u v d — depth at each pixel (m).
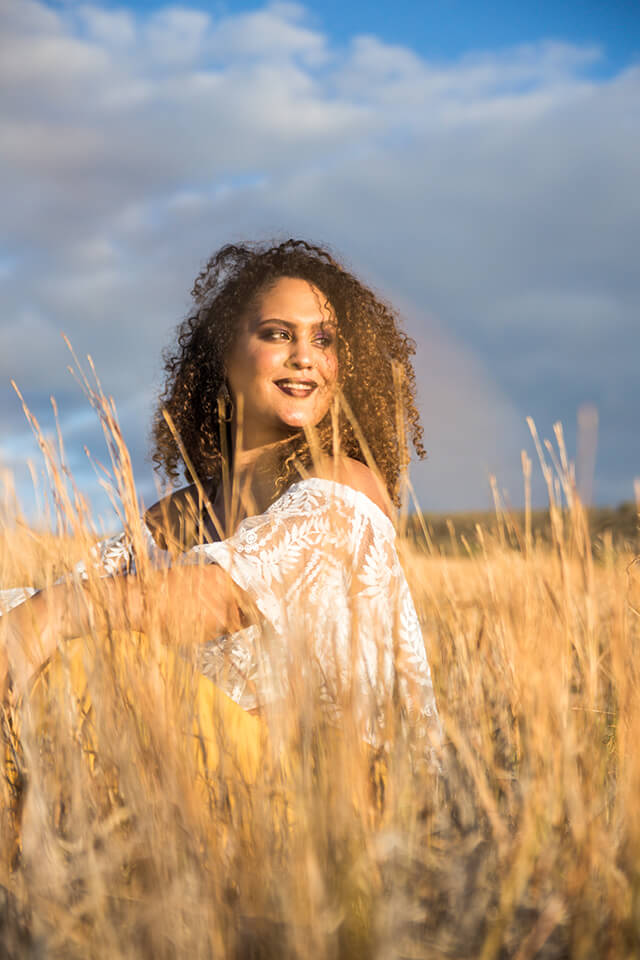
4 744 1.61
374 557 1.87
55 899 1.24
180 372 2.51
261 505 2.22
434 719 1.93
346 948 1.12
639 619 1.77
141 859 1.33
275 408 2.17
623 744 1.55
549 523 1.85
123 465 1.72
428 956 1.17
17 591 2.13
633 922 1.20
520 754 1.68
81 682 1.66
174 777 1.34
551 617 1.77
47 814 1.38
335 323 2.23
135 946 1.16
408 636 1.92
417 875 1.30
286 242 2.30
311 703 1.42
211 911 1.17
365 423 2.30
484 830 1.47
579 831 1.32
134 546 1.71
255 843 1.32
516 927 1.25
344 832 1.26
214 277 2.46
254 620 1.73
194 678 1.61
